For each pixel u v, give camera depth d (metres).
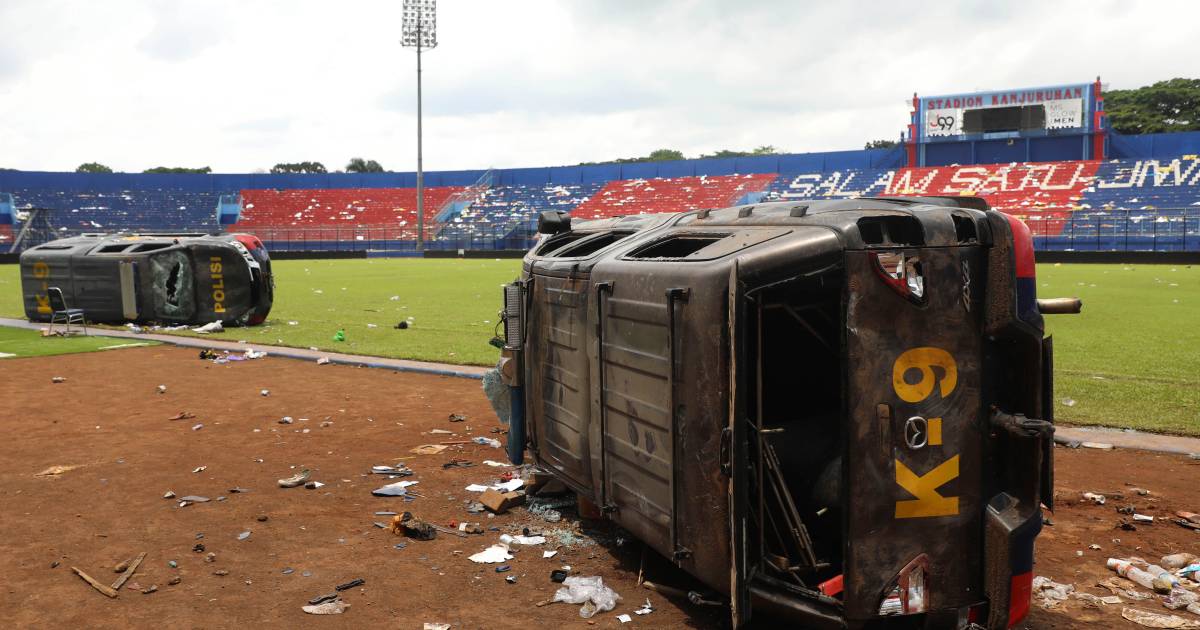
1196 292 24.27
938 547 3.86
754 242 3.99
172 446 8.05
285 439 8.36
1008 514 3.86
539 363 6.13
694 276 3.97
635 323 4.50
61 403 10.05
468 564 5.16
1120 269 36.69
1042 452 3.85
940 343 3.78
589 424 5.24
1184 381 10.74
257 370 12.48
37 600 4.61
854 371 3.70
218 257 17.48
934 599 3.88
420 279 34.06
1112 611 4.47
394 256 62.16
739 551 3.68
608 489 4.98
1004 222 3.75
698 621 4.37
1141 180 56.25
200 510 6.18
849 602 3.79
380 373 12.21
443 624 4.32
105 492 6.60
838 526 4.52
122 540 5.55
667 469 4.27
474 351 13.96
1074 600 4.60
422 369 12.25
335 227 69.38
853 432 3.71
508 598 4.66
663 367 4.23
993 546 3.85
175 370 12.48
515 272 39.66
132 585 4.81
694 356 3.97
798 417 5.11
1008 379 3.93
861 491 3.75
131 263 17.81
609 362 4.84
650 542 4.53
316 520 5.98
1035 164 60.38
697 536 4.06
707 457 3.94
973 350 3.83
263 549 5.41
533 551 5.38
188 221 72.62
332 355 13.63
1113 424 8.55
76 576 4.95
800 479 4.52
